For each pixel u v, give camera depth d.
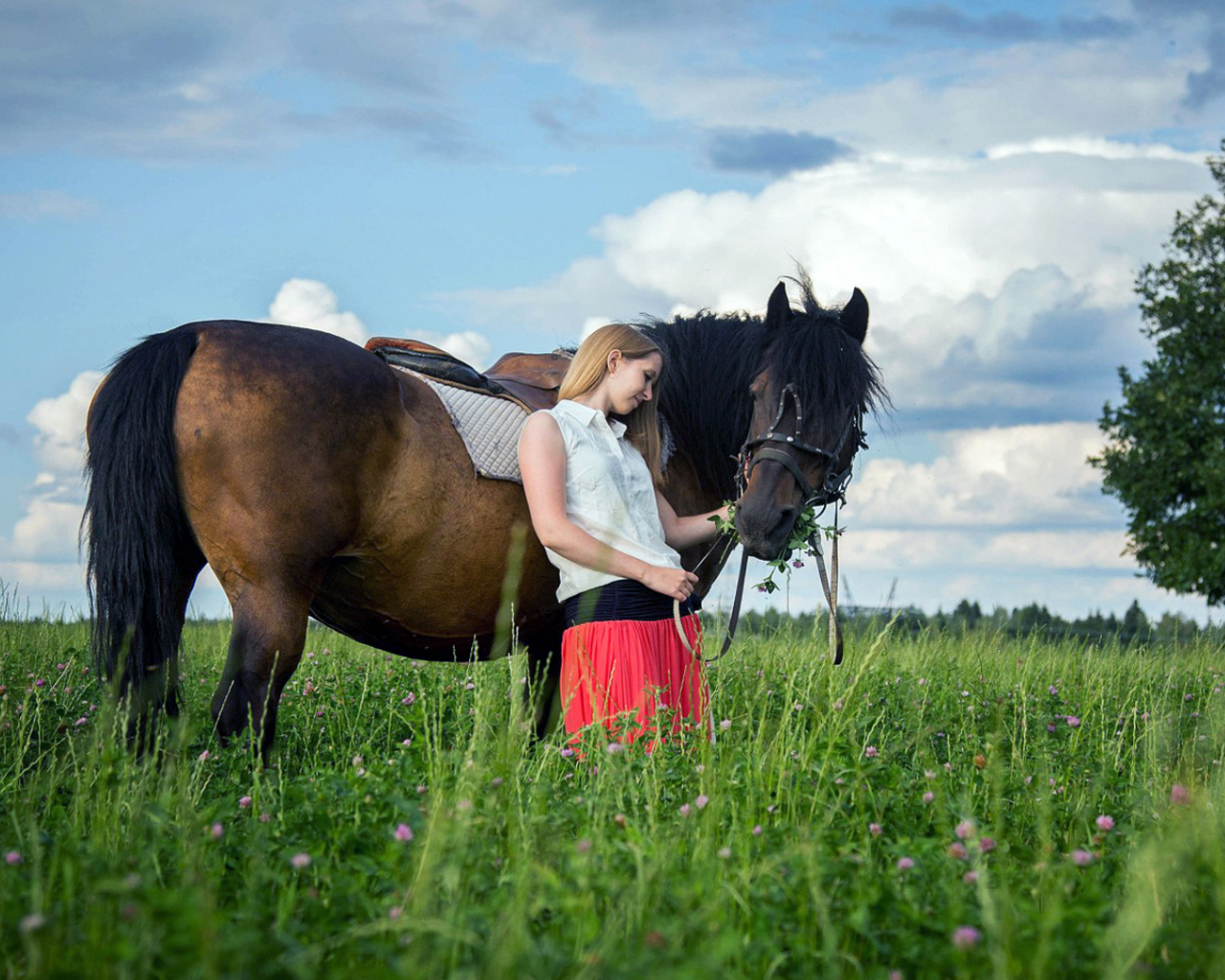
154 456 3.47
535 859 2.25
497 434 4.14
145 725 3.45
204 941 1.61
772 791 2.84
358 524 3.80
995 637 8.10
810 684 3.97
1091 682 6.27
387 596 4.05
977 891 2.18
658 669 3.74
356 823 2.49
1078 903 2.15
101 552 3.46
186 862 2.17
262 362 3.59
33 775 3.11
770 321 4.59
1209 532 25.58
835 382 4.16
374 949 1.79
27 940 1.72
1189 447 25.45
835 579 4.10
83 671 5.16
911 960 1.94
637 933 1.93
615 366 3.97
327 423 3.63
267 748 3.59
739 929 2.03
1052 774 3.53
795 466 4.07
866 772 2.79
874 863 2.35
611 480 3.83
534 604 4.35
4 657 5.32
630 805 2.73
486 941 1.90
